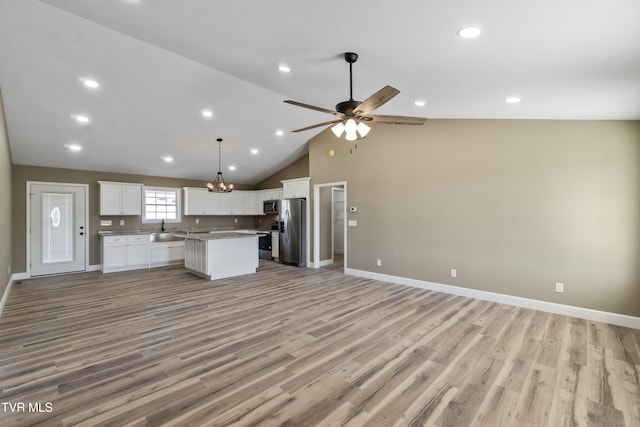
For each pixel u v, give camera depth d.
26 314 3.79
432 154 4.94
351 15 1.90
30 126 4.72
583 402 2.05
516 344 2.93
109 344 2.93
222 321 3.54
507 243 4.20
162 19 2.36
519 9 1.59
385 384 2.26
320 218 7.10
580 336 3.11
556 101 3.04
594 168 3.58
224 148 6.77
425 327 3.35
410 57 2.42
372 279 5.72
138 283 5.44
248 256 6.30
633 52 1.93
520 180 4.09
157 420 1.86
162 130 5.55
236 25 2.25
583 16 1.58
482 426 1.82
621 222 3.44
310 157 7.00
